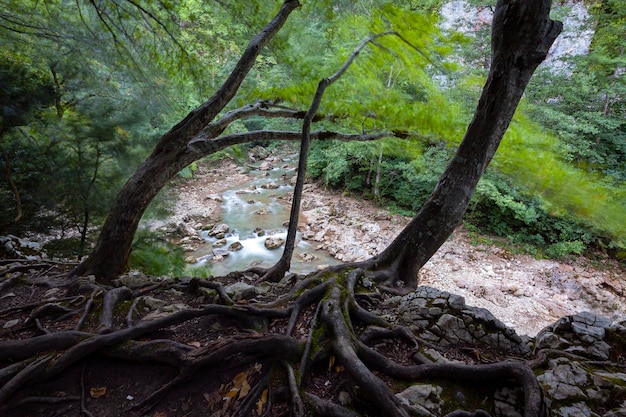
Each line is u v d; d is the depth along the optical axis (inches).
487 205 523.2
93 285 137.9
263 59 546.9
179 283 156.0
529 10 131.4
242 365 99.7
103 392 93.1
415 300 130.0
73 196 262.4
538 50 138.7
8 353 91.2
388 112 212.5
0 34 260.5
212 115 165.9
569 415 81.3
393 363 98.0
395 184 633.6
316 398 87.4
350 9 235.5
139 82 312.8
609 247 451.8
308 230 567.5
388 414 81.5
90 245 289.9
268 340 99.4
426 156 443.5
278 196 708.0
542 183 206.4
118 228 155.4
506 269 449.7
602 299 380.2
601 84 420.5
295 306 125.6
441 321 117.4
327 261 478.9
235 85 169.6
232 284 159.3
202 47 332.8
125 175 290.4
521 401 87.3
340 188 717.9
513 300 391.2
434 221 168.9
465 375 91.4
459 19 516.1
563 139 383.2
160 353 97.3
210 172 826.8
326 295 128.3
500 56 144.5
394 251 173.2
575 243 453.4
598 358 101.5
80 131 266.2
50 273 172.7
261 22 242.1
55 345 96.9
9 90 225.0
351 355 94.8
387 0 217.6
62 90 298.5
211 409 89.9
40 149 261.9
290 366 96.9
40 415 85.7
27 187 257.0
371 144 316.2
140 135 309.1
